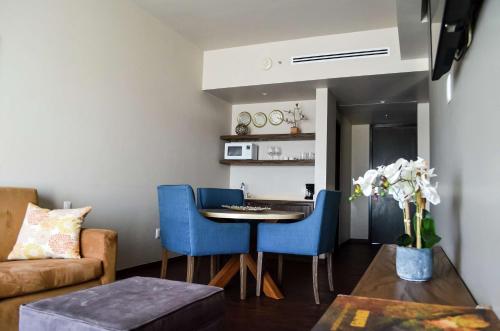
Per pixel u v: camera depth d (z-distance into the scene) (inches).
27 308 57.1
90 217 139.3
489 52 40.0
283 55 194.9
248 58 202.8
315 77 185.9
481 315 31.4
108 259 98.7
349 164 289.1
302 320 103.6
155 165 173.9
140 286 68.7
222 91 213.5
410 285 50.1
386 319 30.4
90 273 93.9
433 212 135.4
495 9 36.9
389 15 162.9
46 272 83.2
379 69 174.1
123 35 155.3
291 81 191.5
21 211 103.1
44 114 122.2
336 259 205.5
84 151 136.8
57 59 126.9
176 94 189.6
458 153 66.1
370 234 284.8
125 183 155.9
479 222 46.5
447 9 46.7
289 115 230.8
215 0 156.4
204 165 214.2
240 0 155.8
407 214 57.3
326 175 196.7
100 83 144.0
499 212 36.2
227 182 241.0
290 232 124.3
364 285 49.9
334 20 169.5
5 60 110.7
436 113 119.5
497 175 37.0
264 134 232.5
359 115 261.9
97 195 142.2
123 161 154.9
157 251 175.3
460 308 33.3
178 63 191.3
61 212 102.6
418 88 194.7
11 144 112.3
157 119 175.5
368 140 293.4
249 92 214.4
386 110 245.4
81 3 136.1
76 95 133.8
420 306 34.1
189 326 60.7
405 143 286.2
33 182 118.6
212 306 66.6
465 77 56.5
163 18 174.7
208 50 212.4
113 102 150.1
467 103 55.1
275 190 232.5
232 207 147.4
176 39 189.8
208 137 218.5
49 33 124.2
